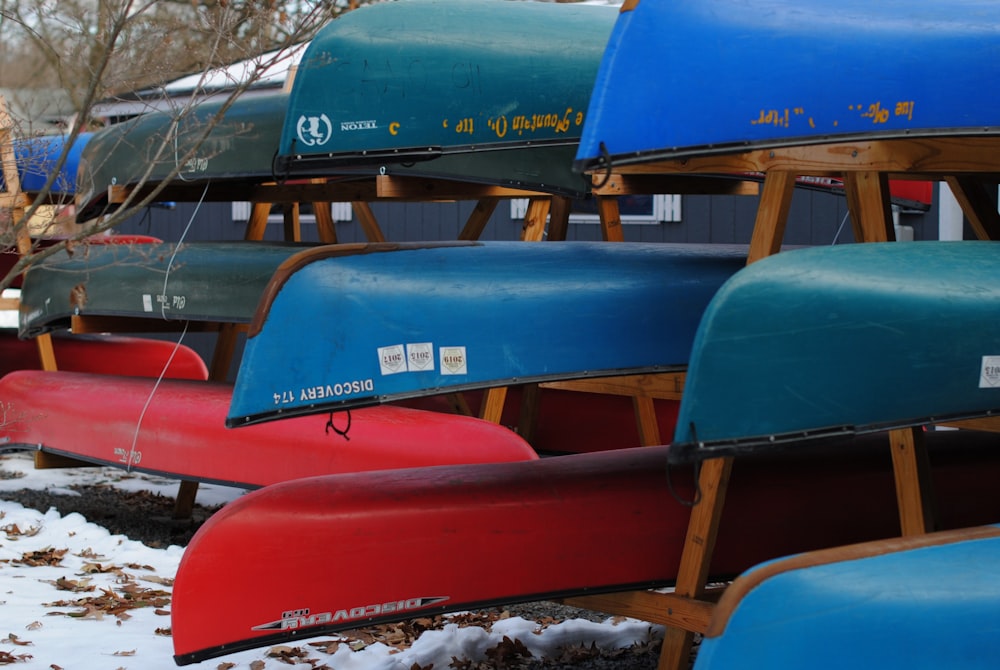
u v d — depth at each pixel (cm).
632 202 901
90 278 705
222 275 633
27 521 665
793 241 846
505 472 434
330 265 404
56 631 463
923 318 353
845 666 294
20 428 750
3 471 881
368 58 466
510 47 484
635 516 422
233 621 387
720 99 363
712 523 388
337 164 468
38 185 726
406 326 404
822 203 833
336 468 576
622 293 423
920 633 299
